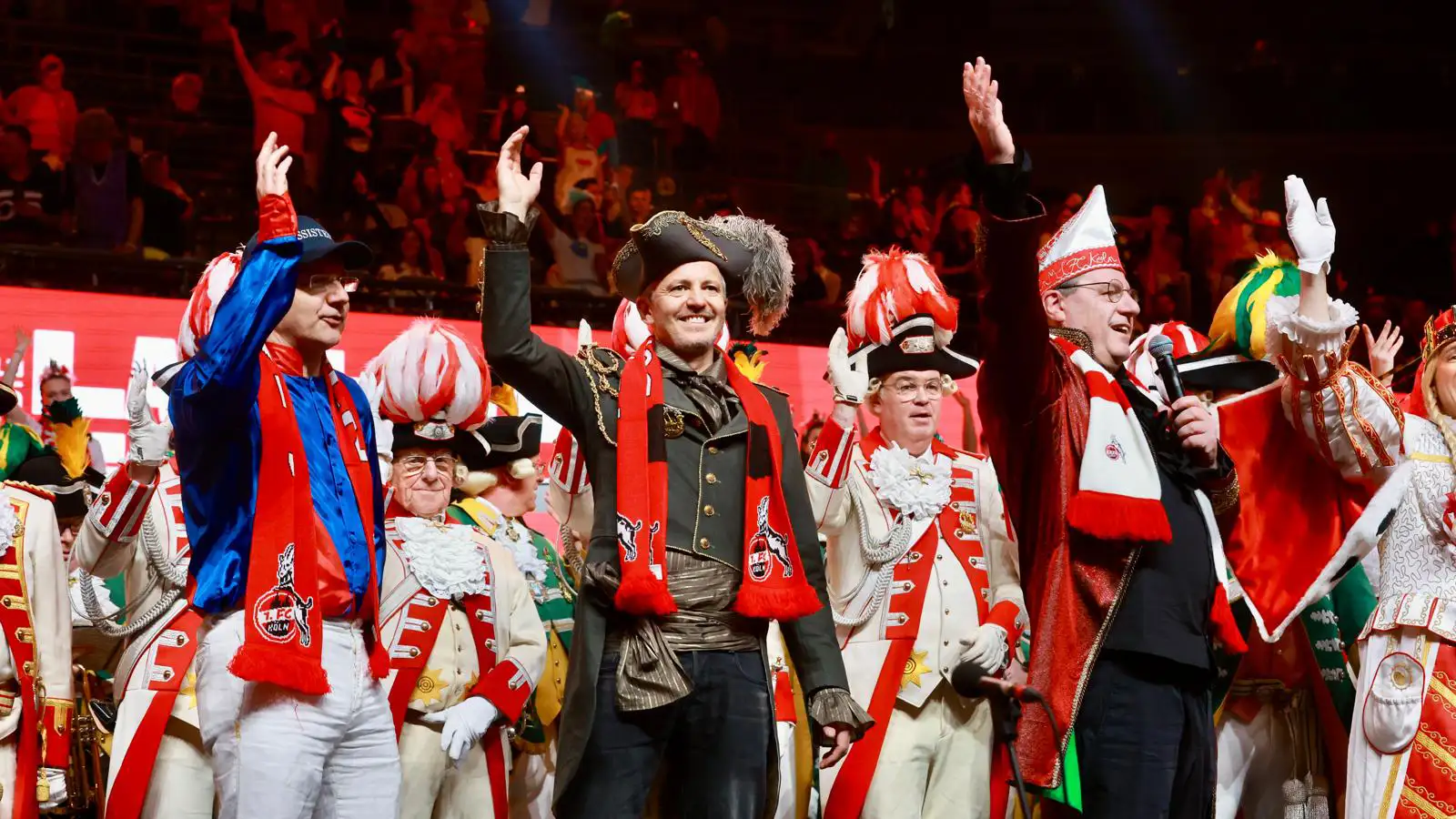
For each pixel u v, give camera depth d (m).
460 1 31.48
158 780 9.02
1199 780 8.03
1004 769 10.05
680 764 6.99
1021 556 8.35
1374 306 31.16
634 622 6.85
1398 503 8.63
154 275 22.97
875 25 38.62
